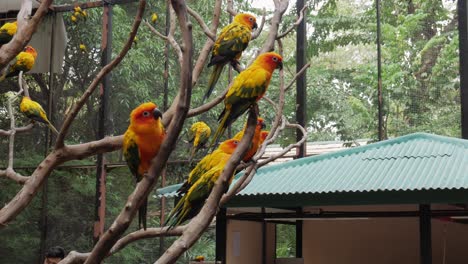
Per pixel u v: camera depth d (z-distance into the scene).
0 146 14.77
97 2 13.70
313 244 10.78
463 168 7.80
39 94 15.09
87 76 15.05
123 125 14.45
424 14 12.72
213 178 2.69
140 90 14.51
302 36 12.20
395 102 12.65
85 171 14.14
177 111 2.17
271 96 14.17
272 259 10.55
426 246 7.64
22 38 3.07
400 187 7.43
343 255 10.63
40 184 3.14
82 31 15.16
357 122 13.76
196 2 14.78
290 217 8.85
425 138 9.02
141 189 2.19
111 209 13.42
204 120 13.83
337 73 14.23
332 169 8.55
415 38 12.85
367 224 10.53
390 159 8.53
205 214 2.39
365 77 13.54
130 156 2.65
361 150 9.02
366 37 13.61
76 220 14.03
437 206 9.57
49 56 14.04
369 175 8.07
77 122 14.79
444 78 12.31
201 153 12.70
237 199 8.39
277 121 3.26
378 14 11.80
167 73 13.23
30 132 14.66
